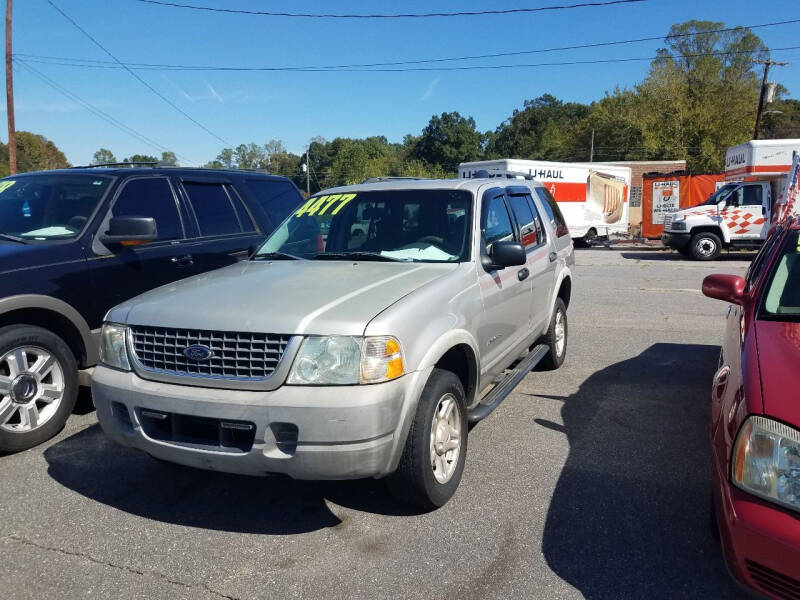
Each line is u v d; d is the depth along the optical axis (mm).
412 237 4473
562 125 98125
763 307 3504
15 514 3641
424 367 3326
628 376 6273
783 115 71312
